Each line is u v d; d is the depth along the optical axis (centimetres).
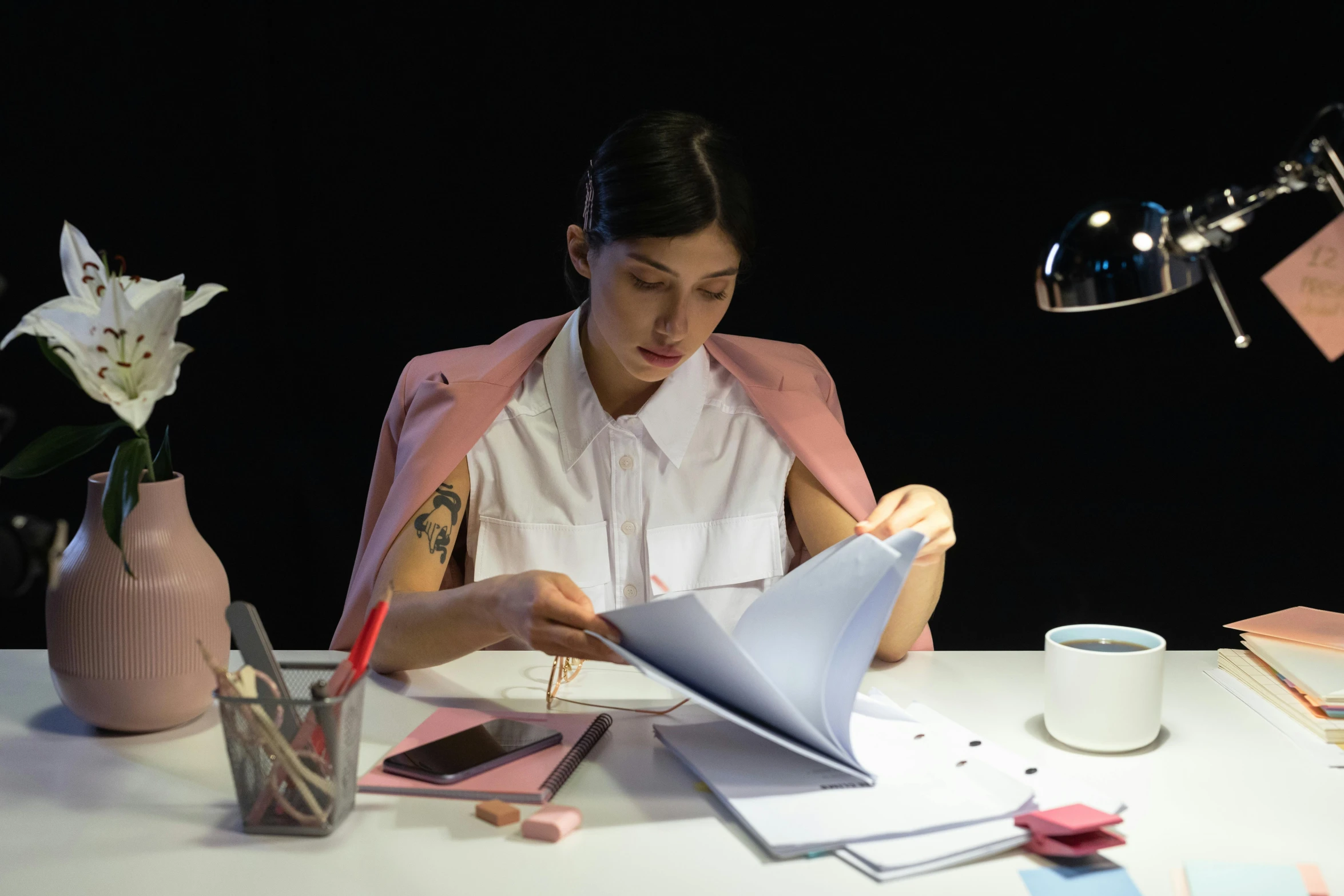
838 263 249
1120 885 81
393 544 140
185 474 252
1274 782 98
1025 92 239
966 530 258
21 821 91
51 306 95
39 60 233
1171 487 253
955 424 254
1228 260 243
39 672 126
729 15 239
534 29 239
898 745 101
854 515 146
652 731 109
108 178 239
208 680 109
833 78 241
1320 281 106
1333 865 84
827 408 160
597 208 131
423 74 240
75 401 246
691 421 152
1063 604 258
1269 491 250
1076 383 251
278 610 257
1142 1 233
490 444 148
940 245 248
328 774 87
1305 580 251
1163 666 119
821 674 95
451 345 251
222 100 238
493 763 98
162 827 90
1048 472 255
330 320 249
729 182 126
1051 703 106
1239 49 232
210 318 247
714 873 83
